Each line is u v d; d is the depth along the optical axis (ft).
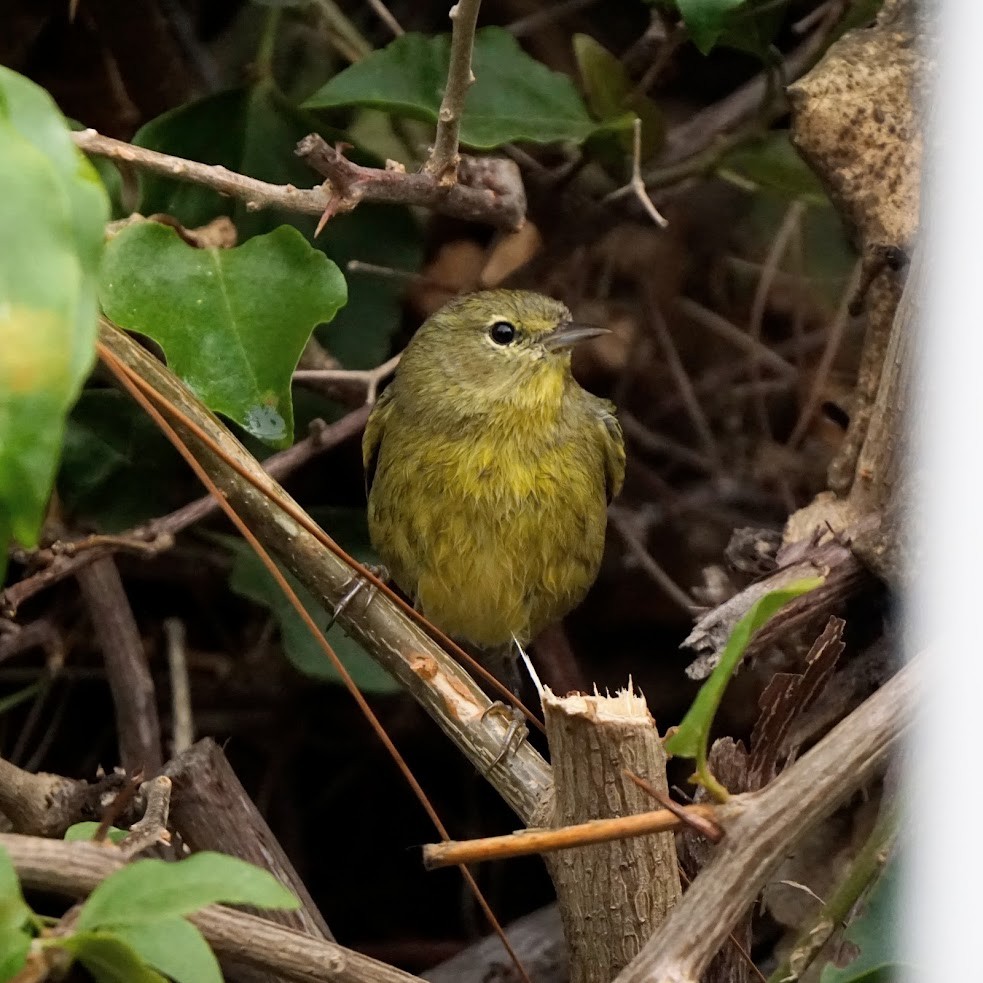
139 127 33.04
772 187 32.71
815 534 24.62
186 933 13.25
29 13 31.76
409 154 33.42
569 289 36.09
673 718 36.63
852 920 21.18
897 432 23.82
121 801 16.69
